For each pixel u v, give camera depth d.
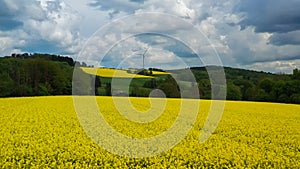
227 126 17.81
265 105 30.16
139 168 10.10
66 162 10.56
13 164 9.93
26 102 27.47
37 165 9.92
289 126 18.22
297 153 12.46
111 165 10.57
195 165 10.58
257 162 10.88
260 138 14.96
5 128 15.41
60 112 21.33
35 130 15.27
